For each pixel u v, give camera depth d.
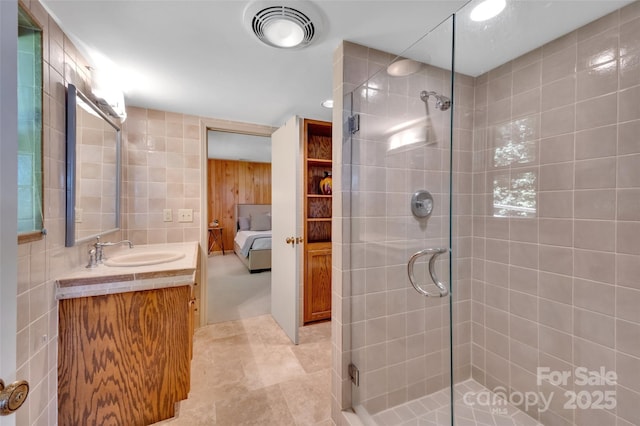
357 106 1.41
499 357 1.64
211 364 1.96
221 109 2.35
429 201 1.56
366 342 1.46
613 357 1.17
